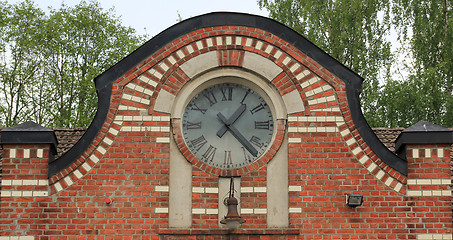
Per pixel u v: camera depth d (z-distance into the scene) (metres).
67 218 16.83
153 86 17.77
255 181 17.38
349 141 17.53
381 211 17.08
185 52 18.00
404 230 16.98
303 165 17.36
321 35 34.22
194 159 17.44
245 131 17.91
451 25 33.31
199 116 17.98
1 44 35.19
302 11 34.56
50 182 17.02
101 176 17.14
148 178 17.16
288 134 17.59
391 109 32.50
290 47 18.09
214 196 17.23
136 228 16.83
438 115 32.53
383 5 34.34
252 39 18.14
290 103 17.80
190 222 17.05
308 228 16.97
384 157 17.39
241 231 16.86
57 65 35.78
